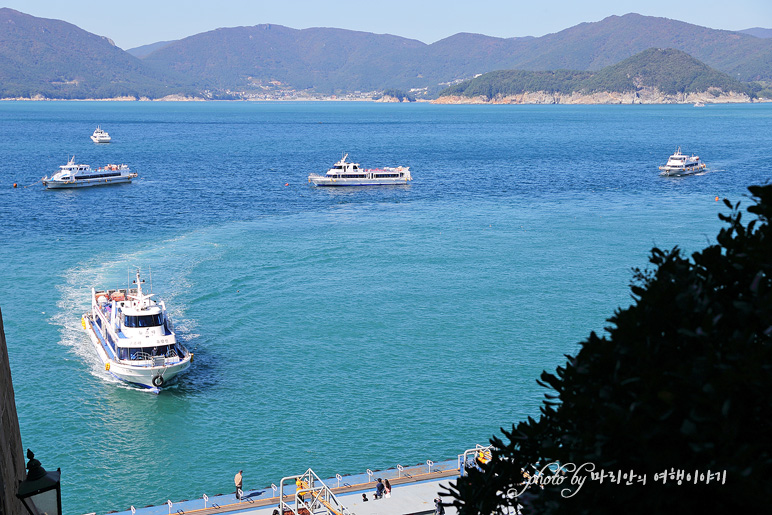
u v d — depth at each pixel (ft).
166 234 348.38
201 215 408.05
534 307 231.50
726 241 31.86
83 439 149.38
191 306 232.32
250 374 180.14
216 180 584.81
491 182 566.77
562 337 204.74
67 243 325.62
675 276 31.68
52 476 33.60
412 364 185.47
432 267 282.56
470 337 204.54
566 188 525.75
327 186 547.08
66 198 476.95
